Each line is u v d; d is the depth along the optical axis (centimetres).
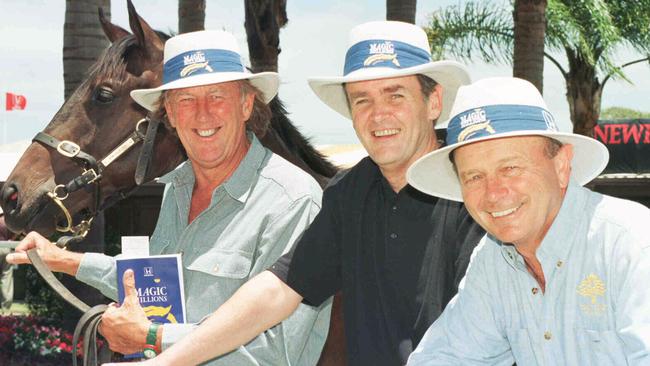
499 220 225
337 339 331
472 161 226
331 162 403
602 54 1842
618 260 219
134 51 381
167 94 319
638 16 1808
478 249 252
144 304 294
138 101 341
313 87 310
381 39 277
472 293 250
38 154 379
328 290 289
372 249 277
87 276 338
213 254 294
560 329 230
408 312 269
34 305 1020
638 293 212
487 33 1769
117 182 381
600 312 223
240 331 275
